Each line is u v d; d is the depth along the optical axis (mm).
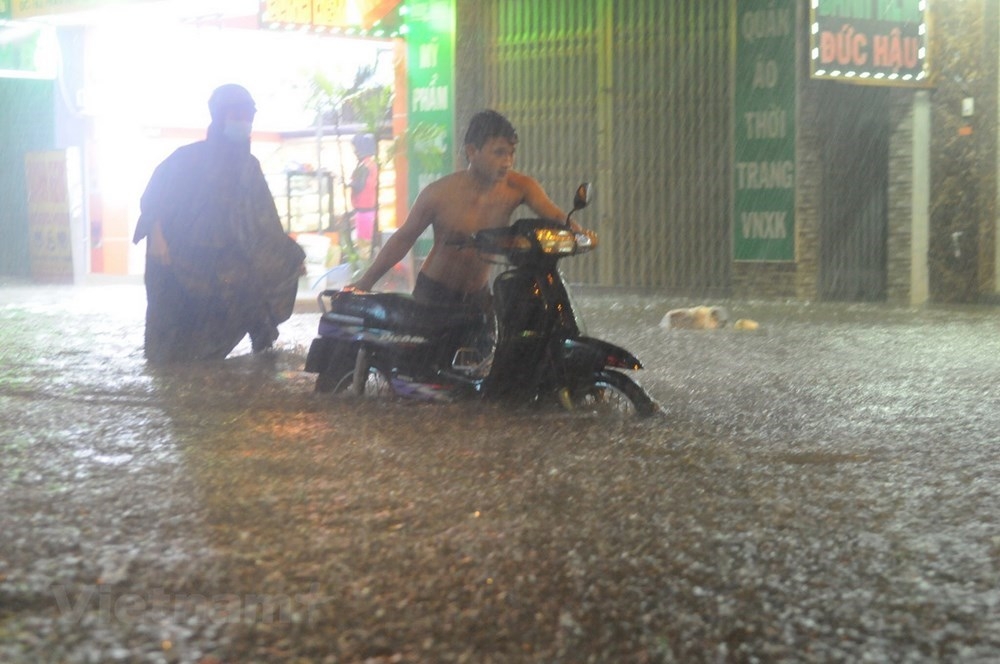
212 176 10852
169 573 4324
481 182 8195
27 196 26312
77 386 9070
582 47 21766
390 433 6996
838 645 3707
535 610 3979
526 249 7449
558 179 22203
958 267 18766
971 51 18500
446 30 21750
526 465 6145
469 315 7941
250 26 21750
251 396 8453
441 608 3986
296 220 24562
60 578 4262
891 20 18141
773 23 19578
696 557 4582
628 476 5922
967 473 6066
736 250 20188
